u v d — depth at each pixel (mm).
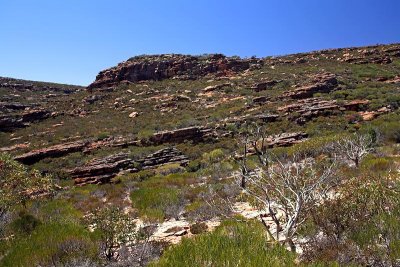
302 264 5684
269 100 59375
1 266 7723
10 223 11469
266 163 10633
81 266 7645
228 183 18250
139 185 24781
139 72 100000
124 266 8016
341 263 6035
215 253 5422
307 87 59406
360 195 8000
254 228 6902
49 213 14422
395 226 6520
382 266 5922
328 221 7504
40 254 7875
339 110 47625
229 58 100188
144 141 49156
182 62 99375
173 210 13773
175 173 33125
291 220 7383
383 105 46531
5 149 58875
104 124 66062
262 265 5000
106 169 38250
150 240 9859
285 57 105625
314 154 24172
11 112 85000
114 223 9211
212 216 12094
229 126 48281
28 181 13883
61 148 50156
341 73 75062
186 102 73375
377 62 88312
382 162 17094
